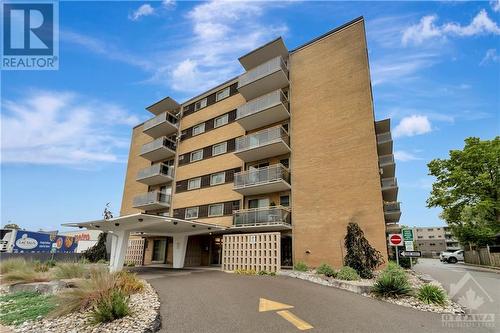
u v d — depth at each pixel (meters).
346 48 20.02
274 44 22.70
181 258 20.77
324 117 19.58
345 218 16.80
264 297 8.77
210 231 20.53
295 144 20.55
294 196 19.41
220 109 27.81
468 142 26.94
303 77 21.73
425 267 25.47
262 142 20.88
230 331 5.76
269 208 19.58
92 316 6.38
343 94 19.14
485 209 24.33
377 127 25.95
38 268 16.36
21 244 28.00
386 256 14.95
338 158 18.12
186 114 31.41
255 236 17.22
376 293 9.28
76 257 27.98
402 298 8.72
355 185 17.00
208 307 7.59
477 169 25.98
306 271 15.25
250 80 23.27
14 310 7.99
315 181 18.72
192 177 27.61
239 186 21.09
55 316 6.90
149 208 30.31
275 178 19.47
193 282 11.74
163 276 14.09
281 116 22.08
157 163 32.34
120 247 17.53
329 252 16.86
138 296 8.57
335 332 5.76
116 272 10.34
